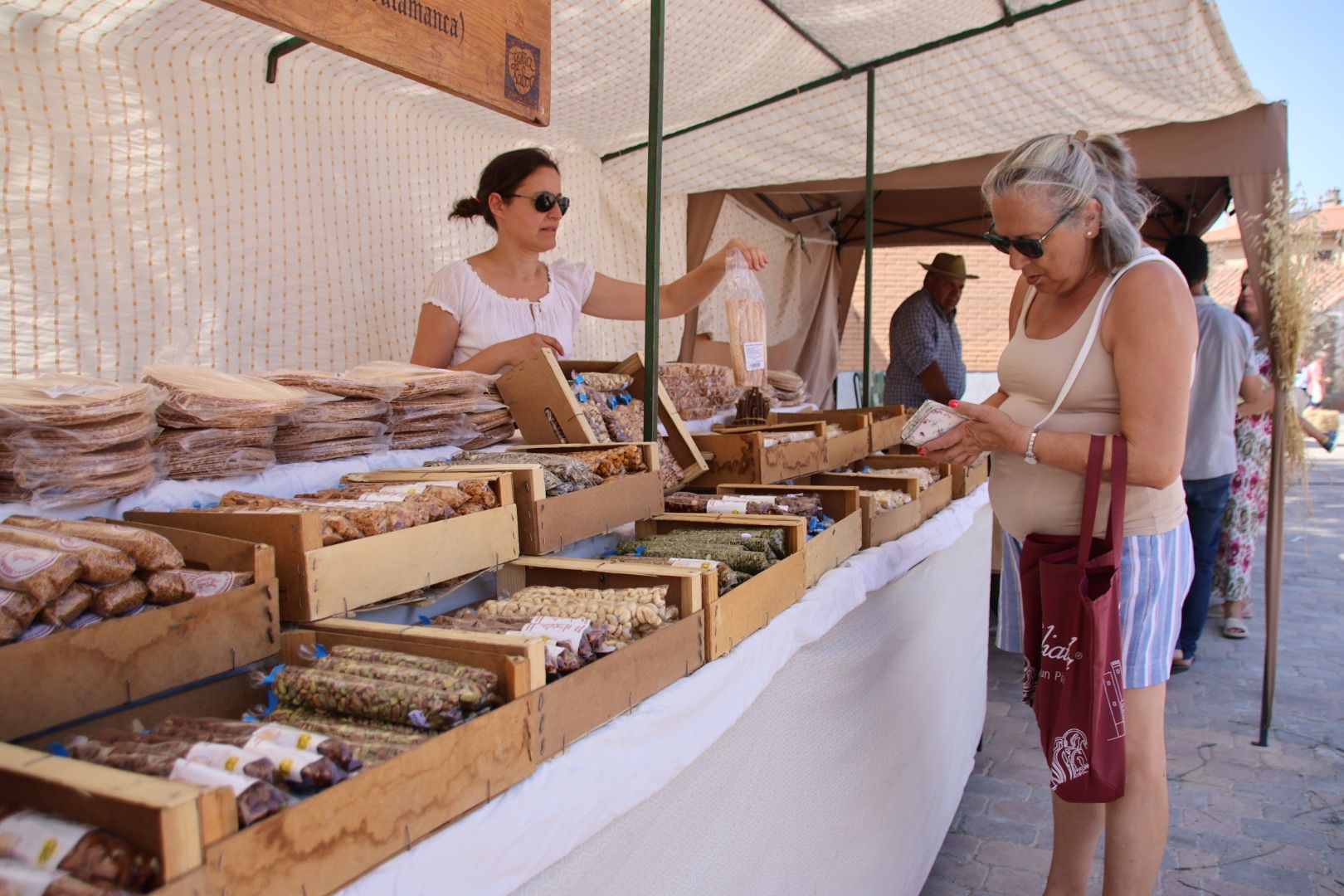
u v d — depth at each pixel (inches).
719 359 253.6
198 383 65.9
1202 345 189.5
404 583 58.9
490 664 45.7
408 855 37.4
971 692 146.3
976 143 211.9
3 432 52.7
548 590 65.6
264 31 127.6
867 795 94.8
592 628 55.1
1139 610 84.6
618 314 138.1
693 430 132.0
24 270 113.0
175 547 53.1
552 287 125.0
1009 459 92.1
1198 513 195.2
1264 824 133.6
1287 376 157.1
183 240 129.6
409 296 169.6
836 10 154.6
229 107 133.7
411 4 52.7
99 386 58.9
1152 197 87.7
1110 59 174.2
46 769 32.4
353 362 158.1
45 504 53.6
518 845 42.1
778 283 291.4
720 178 228.2
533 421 94.3
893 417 153.8
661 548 77.5
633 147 211.3
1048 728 82.6
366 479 72.9
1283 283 156.0
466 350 116.8
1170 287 78.5
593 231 216.4
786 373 185.8
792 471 116.4
